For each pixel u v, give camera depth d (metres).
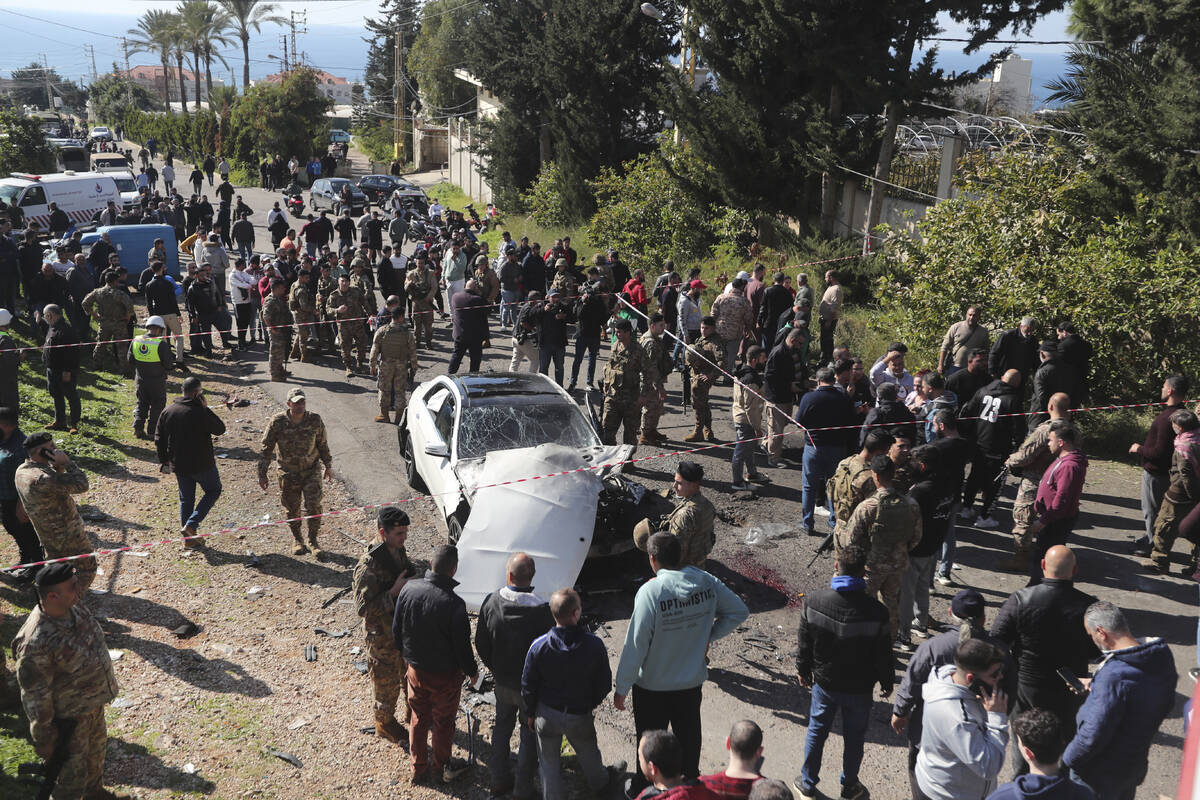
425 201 40.84
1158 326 11.79
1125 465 11.50
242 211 23.97
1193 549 8.45
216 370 15.59
